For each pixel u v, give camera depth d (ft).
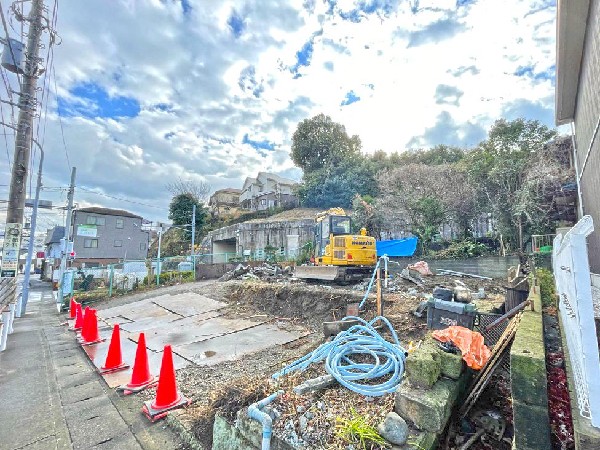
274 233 73.61
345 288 28.91
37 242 121.08
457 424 8.43
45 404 12.89
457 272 36.29
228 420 9.21
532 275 17.15
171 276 50.60
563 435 6.34
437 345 9.61
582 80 21.25
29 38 33.27
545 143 42.65
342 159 102.58
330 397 9.27
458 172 54.34
